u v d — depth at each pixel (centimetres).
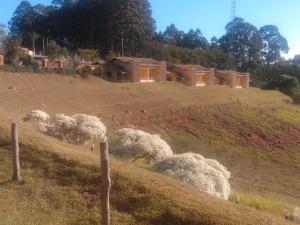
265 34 13900
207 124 5200
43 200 1191
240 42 13138
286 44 14050
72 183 1270
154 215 1073
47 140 1612
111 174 1243
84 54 8969
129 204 1123
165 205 1094
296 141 4984
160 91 6725
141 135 1961
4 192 1224
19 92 4747
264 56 13800
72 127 2205
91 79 6369
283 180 3428
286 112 6606
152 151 1858
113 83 6538
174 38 13588
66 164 1368
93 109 4959
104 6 10381
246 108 6444
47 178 1309
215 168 1661
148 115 5241
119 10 10300
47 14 11406
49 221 1073
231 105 6506
